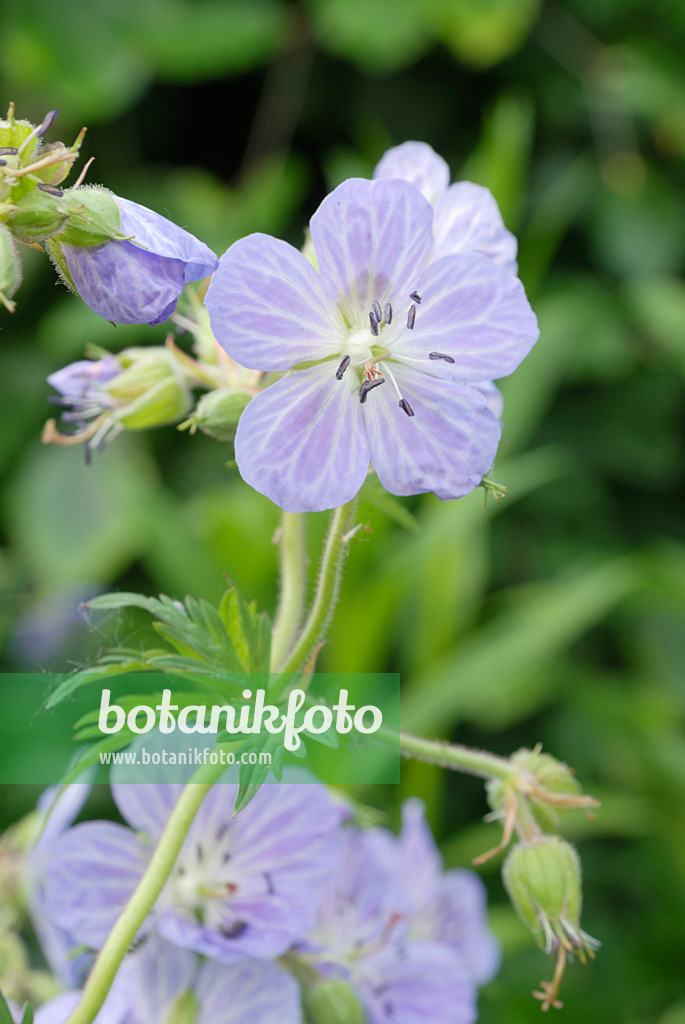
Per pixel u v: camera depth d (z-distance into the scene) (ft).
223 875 1.02
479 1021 2.01
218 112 3.34
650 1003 2.31
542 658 2.37
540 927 1.05
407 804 1.26
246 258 0.95
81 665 0.99
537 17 3.22
